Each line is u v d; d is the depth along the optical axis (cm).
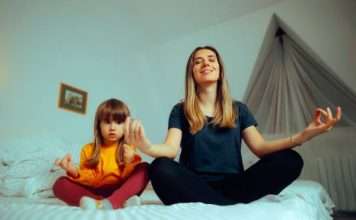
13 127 175
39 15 198
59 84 208
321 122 94
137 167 106
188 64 127
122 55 274
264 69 312
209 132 108
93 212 65
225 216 58
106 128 130
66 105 211
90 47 238
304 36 266
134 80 285
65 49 216
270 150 103
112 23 252
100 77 245
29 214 64
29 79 188
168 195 82
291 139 98
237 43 283
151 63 306
